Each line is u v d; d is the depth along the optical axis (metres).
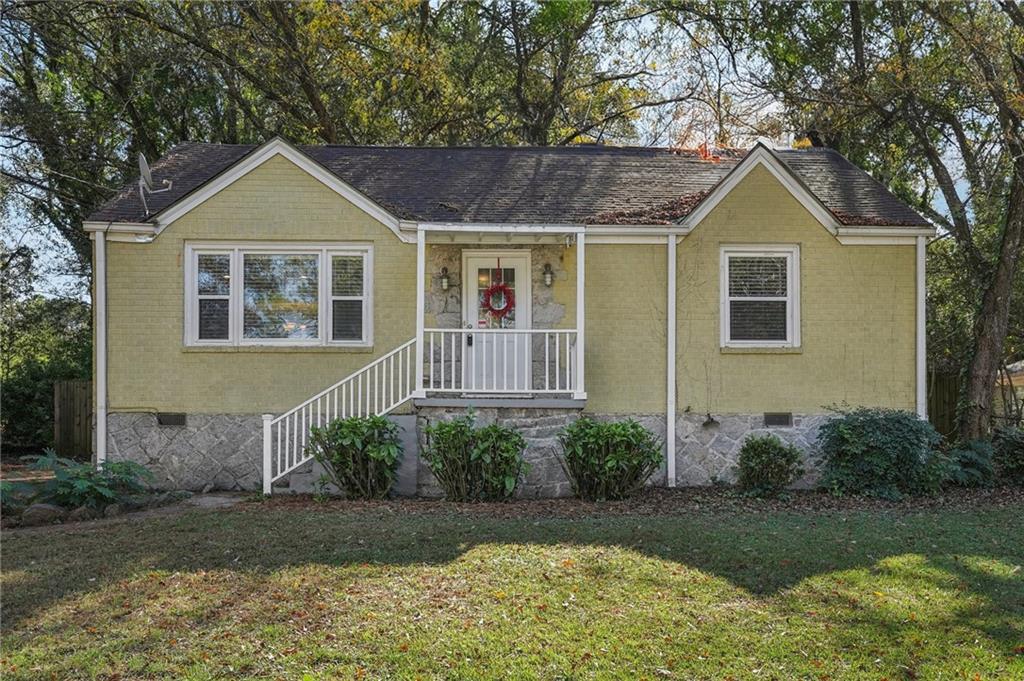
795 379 12.12
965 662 5.13
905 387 12.15
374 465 10.55
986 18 13.80
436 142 23.16
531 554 7.21
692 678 4.90
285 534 7.96
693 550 7.43
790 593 6.31
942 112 15.57
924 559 7.30
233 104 21.12
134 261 11.78
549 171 13.69
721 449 12.05
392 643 5.29
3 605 5.96
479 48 22.25
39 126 18.91
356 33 20.34
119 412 11.73
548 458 11.02
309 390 11.92
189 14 19.11
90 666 4.95
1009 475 12.08
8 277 21.64
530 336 11.82
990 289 13.75
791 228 12.16
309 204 11.93
